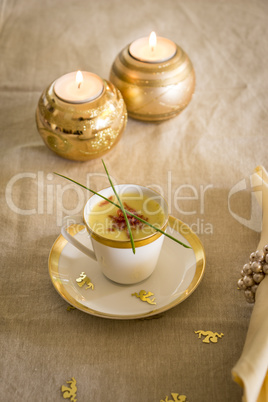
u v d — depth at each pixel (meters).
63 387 0.46
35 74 0.72
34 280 0.52
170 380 0.46
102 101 0.58
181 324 0.49
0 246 0.54
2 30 0.79
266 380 0.44
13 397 0.45
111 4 0.84
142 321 0.49
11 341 0.48
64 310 0.50
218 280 0.51
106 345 0.48
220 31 0.78
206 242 0.54
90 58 0.74
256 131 0.65
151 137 0.64
